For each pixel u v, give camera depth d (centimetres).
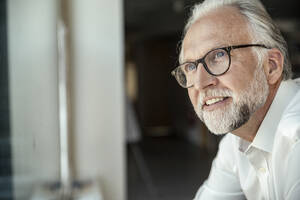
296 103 74
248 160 87
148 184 415
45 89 191
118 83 301
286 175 71
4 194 105
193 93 78
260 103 74
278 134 73
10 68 112
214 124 74
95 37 297
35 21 158
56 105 248
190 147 674
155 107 967
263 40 73
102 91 300
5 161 107
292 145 69
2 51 103
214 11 75
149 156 583
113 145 303
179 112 858
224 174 100
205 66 73
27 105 137
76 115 298
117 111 302
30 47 145
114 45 299
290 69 79
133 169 492
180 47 82
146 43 952
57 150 250
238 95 72
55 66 244
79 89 297
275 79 75
